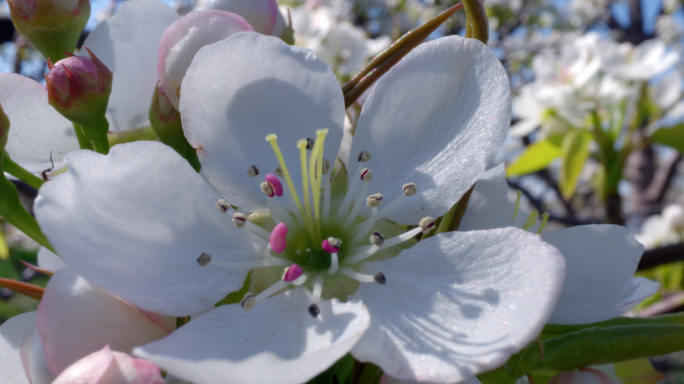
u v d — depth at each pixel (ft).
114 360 0.15
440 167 0.18
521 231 0.16
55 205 0.15
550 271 0.15
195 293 0.17
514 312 0.15
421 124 0.18
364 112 0.18
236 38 0.17
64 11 0.20
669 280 0.46
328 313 0.16
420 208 0.18
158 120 0.19
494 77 0.17
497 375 0.19
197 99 0.18
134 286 0.16
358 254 0.18
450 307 0.16
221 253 0.17
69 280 0.16
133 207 0.16
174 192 0.17
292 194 0.18
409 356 0.15
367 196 0.19
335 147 0.18
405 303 0.16
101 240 0.16
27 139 0.21
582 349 0.17
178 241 0.17
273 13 0.21
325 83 0.18
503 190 0.19
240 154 0.18
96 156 0.16
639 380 0.23
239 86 0.18
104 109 0.19
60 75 0.18
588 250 0.18
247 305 0.16
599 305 0.18
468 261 0.16
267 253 0.18
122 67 0.21
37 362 0.16
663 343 0.18
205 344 0.15
